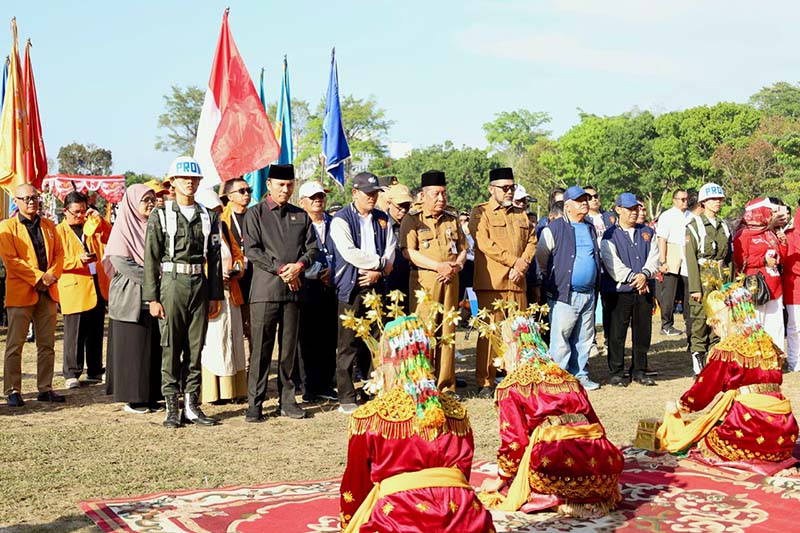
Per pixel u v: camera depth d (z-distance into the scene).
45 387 9.80
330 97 14.24
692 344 11.20
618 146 79.00
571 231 10.44
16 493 6.21
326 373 9.95
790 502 5.87
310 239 9.05
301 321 9.77
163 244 8.41
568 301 10.35
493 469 6.88
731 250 11.76
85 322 11.32
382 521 3.94
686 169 76.38
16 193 9.63
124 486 6.41
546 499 5.58
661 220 15.35
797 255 11.93
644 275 10.60
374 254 9.18
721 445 6.79
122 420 8.79
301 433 8.25
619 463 5.61
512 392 5.62
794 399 9.81
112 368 9.93
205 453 7.45
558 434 5.49
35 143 14.13
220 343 9.51
